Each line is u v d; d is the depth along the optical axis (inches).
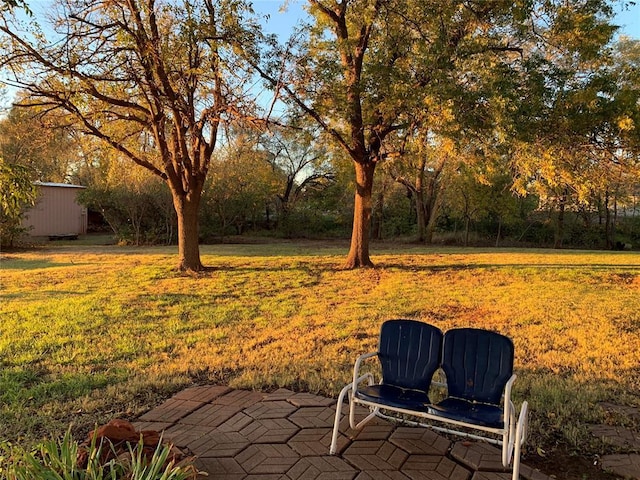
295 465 124.5
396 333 147.8
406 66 438.3
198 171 529.7
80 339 259.4
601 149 430.6
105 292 412.8
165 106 444.8
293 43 423.8
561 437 144.3
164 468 106.8
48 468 95.0
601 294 409.4
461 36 445.1
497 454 131.6
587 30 409.7
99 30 385.1
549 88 414.3
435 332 142.9
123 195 920.9
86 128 478.3
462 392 134.6
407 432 144.8
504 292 418.3
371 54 471.2
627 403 172.1
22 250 826.2
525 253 807.1
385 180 1034.1
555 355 230.8
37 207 1053.2
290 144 1118.4
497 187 938.7
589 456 133.2
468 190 952.3
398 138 510.3
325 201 1251.2
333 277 509.7
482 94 390.3
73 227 1181.1
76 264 613.0
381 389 140.5
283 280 486.9
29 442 135.9
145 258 681.6
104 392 181.0
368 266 578.9
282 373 200.8
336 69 434.3
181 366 211.8
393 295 403.2
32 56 384.2
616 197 915.4
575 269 567.2
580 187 429.7
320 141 529.3
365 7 444.1
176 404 166.6
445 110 377.1
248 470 121.7
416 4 420.8
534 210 1069.8
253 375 197.5
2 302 363.9
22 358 222.8
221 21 404.8
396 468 123.7
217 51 406.0
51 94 410.6
